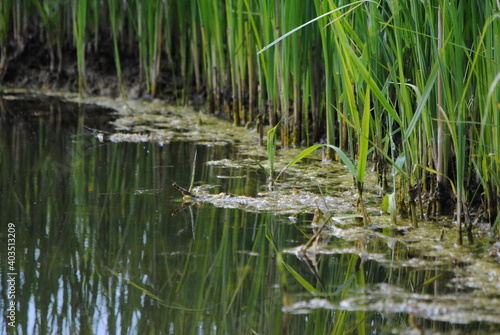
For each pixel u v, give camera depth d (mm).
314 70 7371
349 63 5000
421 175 5371
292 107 8297
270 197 5715
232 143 7836
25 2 11195
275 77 7668
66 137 8000
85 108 9828
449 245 4559
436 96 5098
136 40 11016
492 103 4391
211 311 3848
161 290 4094
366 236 4773
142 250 4625
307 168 6656
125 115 9406
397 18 4891
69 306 3896
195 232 4938
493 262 4242
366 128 4711
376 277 4090
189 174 6449
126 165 6777
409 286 3943
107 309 3887
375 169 6434
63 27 11203
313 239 4566
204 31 9273
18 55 11414
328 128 6781
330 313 3709
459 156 4414
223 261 4441
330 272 4203
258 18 8125
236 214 5309
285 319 3676
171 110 9844
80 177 6328
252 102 8617
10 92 10914
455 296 3766
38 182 6145
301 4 6820
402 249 4520
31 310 3889
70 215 5281
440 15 4641
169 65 10703
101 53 11078
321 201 5574
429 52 5117
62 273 4309
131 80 10898
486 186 4730
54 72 11344
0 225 5055
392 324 3566
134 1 10727
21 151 7285
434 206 5203
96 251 4617
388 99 5383
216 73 9312
